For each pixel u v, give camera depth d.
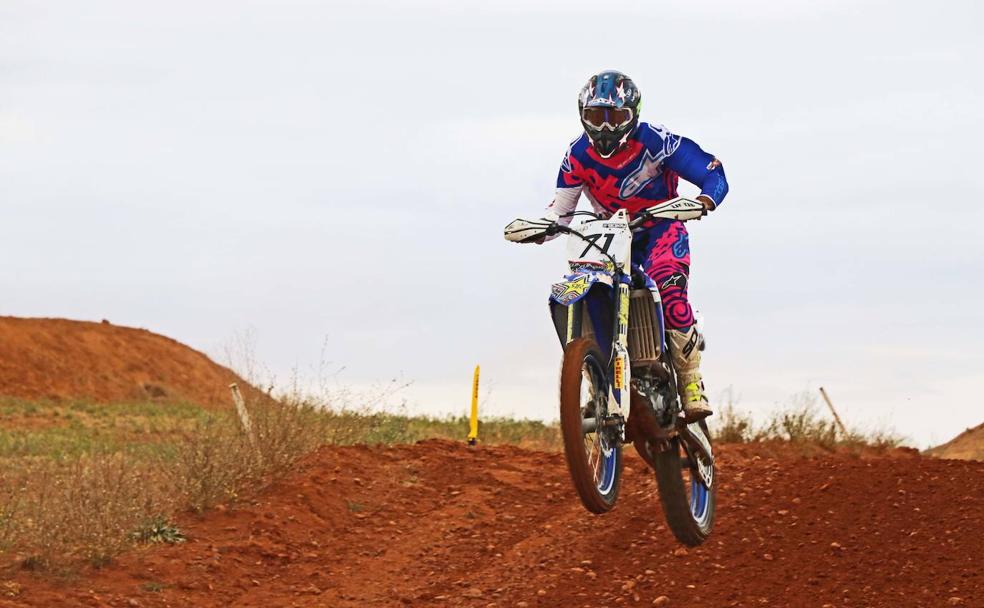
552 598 11.68
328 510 15.30
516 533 14.53
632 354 9.18
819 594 10.94
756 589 11.27
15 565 12.11
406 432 23.70
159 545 13.30
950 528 12.12
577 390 8.22
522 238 9.38
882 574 11.23
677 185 10.16
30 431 35.97
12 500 14.50
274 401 17.88
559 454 18.80
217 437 16.61
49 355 60.59
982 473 13.85
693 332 9.57
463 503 15.80
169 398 60.28
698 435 10.26
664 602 11.12
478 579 12.66
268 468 16.20
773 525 13.04
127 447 27.14
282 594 12.27
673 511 10.00
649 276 9.55
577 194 10.18
